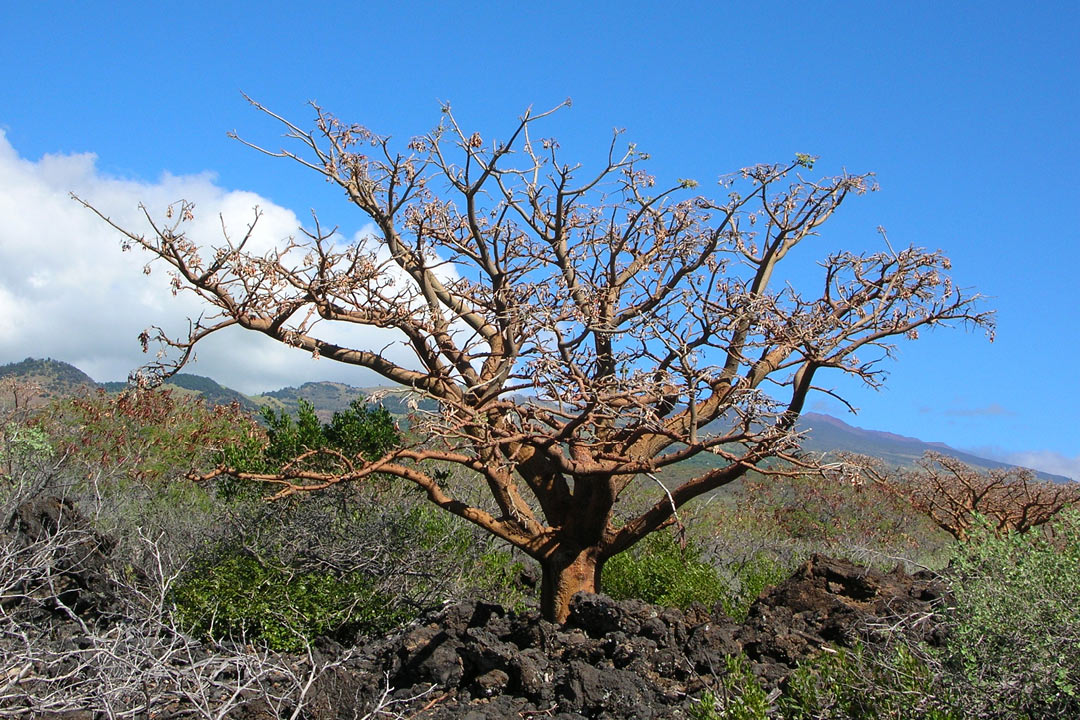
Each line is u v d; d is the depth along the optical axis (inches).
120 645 260.2
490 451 347.9
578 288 361.4
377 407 475.8
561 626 310.8
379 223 365.4
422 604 386.0
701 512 663.1
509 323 351.3
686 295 348.8
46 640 275.3
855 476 329.4
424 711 264.4
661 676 283.0
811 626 322.3
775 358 378.0
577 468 339.3
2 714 217.6
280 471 339.9
